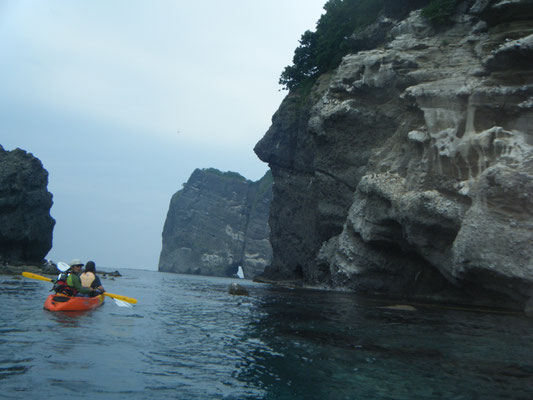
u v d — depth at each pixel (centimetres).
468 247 1511
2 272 2814
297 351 668
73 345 627
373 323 1020
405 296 2255
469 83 1811
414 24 2470
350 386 493
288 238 3950
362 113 2727
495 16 1861
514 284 1430
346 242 2552
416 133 1994
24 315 892
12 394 405
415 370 570
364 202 2375
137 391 443
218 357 611
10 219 4378
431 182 1845
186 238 12625
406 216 1886
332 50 3816
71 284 1038
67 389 432
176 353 622
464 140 1747
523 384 512
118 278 3384
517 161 1494
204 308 1253
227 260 12319
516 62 1677
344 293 2292
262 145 4241
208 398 436
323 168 3039
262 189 12412
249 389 472
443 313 1346
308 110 3684
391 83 2578
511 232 1414
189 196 12962
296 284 3516
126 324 858
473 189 1625
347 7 3797
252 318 1052
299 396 454
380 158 2439
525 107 1605
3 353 555
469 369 580
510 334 907
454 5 2250
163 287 2414
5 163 4531
